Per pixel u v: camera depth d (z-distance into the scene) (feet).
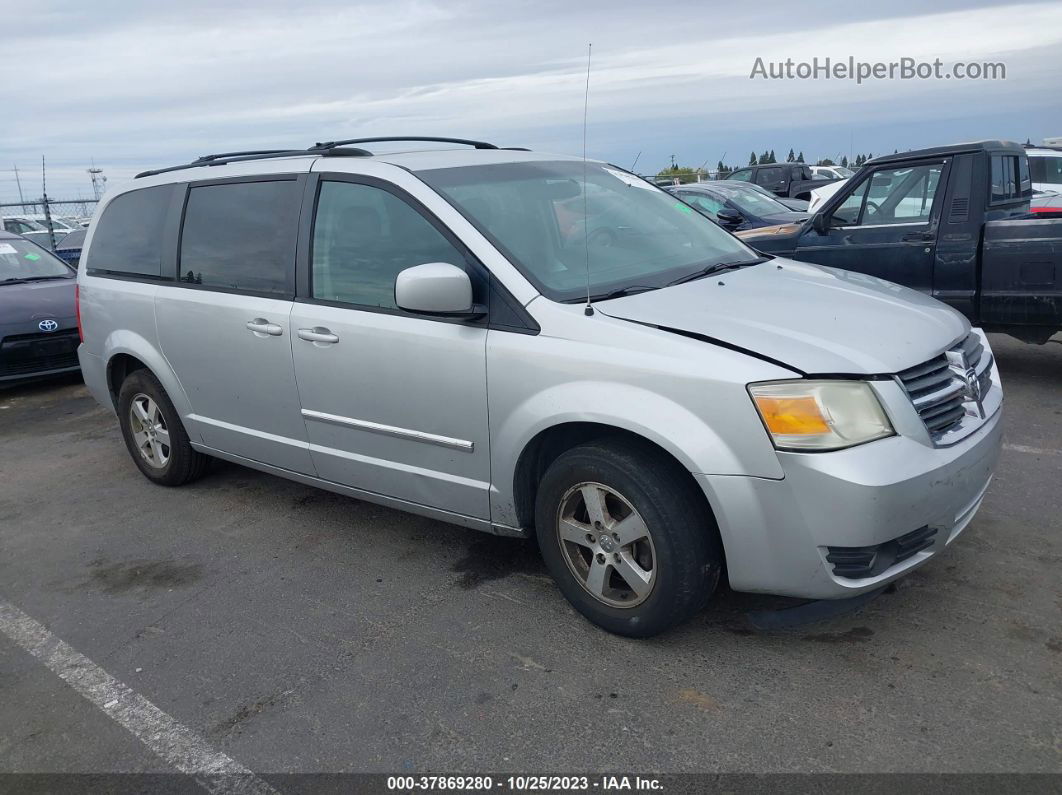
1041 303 19.10
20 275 28.43
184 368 15.15
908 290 12.23
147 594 12.75
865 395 9.01
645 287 11.03
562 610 11.28
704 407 9.11
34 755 9.29
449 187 11.88
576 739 8.79
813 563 9.00
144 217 16.19
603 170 14.42
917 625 10.28
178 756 9.07
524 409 10.36
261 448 14.28
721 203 37.63
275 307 13.17
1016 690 8.98
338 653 10.71
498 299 10.73
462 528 14.17
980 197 19.77
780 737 8.57
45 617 12.30
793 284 11.68
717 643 10.23
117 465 18.97
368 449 12.49
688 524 9.51
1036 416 17.78
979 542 12.21
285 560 13.48
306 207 13.05
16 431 22.52
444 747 8.84
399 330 11.53
